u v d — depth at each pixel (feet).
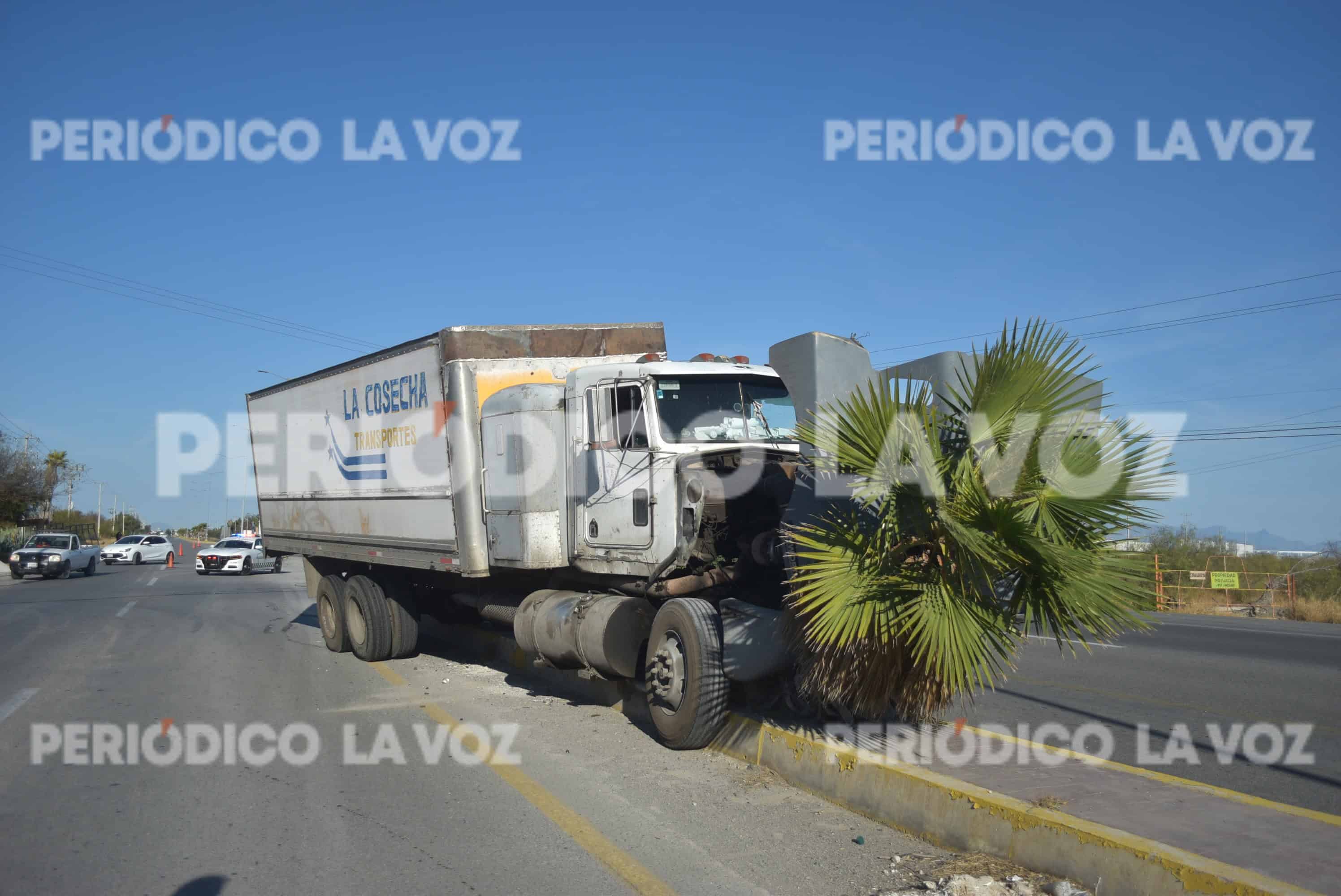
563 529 28.09
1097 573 15.80
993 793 15.69
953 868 14.70
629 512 25.07
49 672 36.17
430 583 38.27
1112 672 35.37
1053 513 16.29
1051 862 14.14
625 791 19.56
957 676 16.21
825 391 19.58
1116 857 13.20
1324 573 89.04
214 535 389.60
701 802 18.74
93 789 20.16
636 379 25.09
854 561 17.03
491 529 30.50
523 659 34.99
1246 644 46.06
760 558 22.86
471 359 31.78
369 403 37.83
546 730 25.20
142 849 16.48
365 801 19.12
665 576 23.48
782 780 19.89
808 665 18.86
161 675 35.27
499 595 33.04
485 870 15.38
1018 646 18.04
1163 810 15.26
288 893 14.51
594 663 24.63
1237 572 87.25
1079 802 15.67
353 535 39.29
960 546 16.30
